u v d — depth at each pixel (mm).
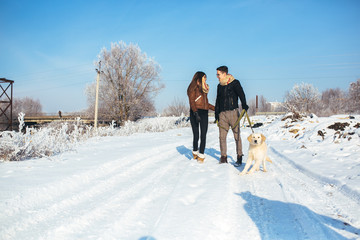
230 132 13695
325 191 3465
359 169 4297
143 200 3113
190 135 12742
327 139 7465
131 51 29375
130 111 29500
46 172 4031
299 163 5133
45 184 3320
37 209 2699
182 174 4402
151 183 3883
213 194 3281
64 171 4105
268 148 8047
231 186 3703
